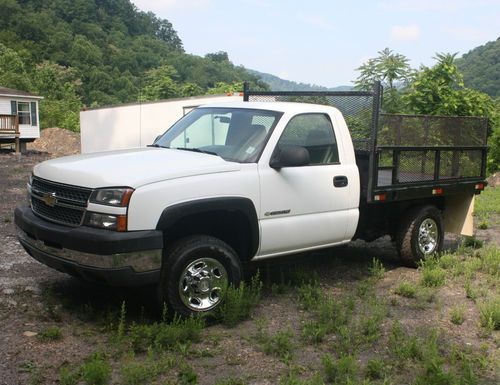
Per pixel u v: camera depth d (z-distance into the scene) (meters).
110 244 4.40
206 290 4.98
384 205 7.01
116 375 3.92
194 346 4.46
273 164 5.45
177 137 6.16
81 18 150.88
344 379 3.95
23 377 3.82
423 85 15.62
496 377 4.14
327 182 5.92
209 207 4.91
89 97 95.31
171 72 50.34
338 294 5.97
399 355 4.36
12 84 71.19
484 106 16.91
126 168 4.80
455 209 8.10
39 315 4.92
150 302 5.38
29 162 25.61
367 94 6.39
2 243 7.70
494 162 22.22
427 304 5.79
